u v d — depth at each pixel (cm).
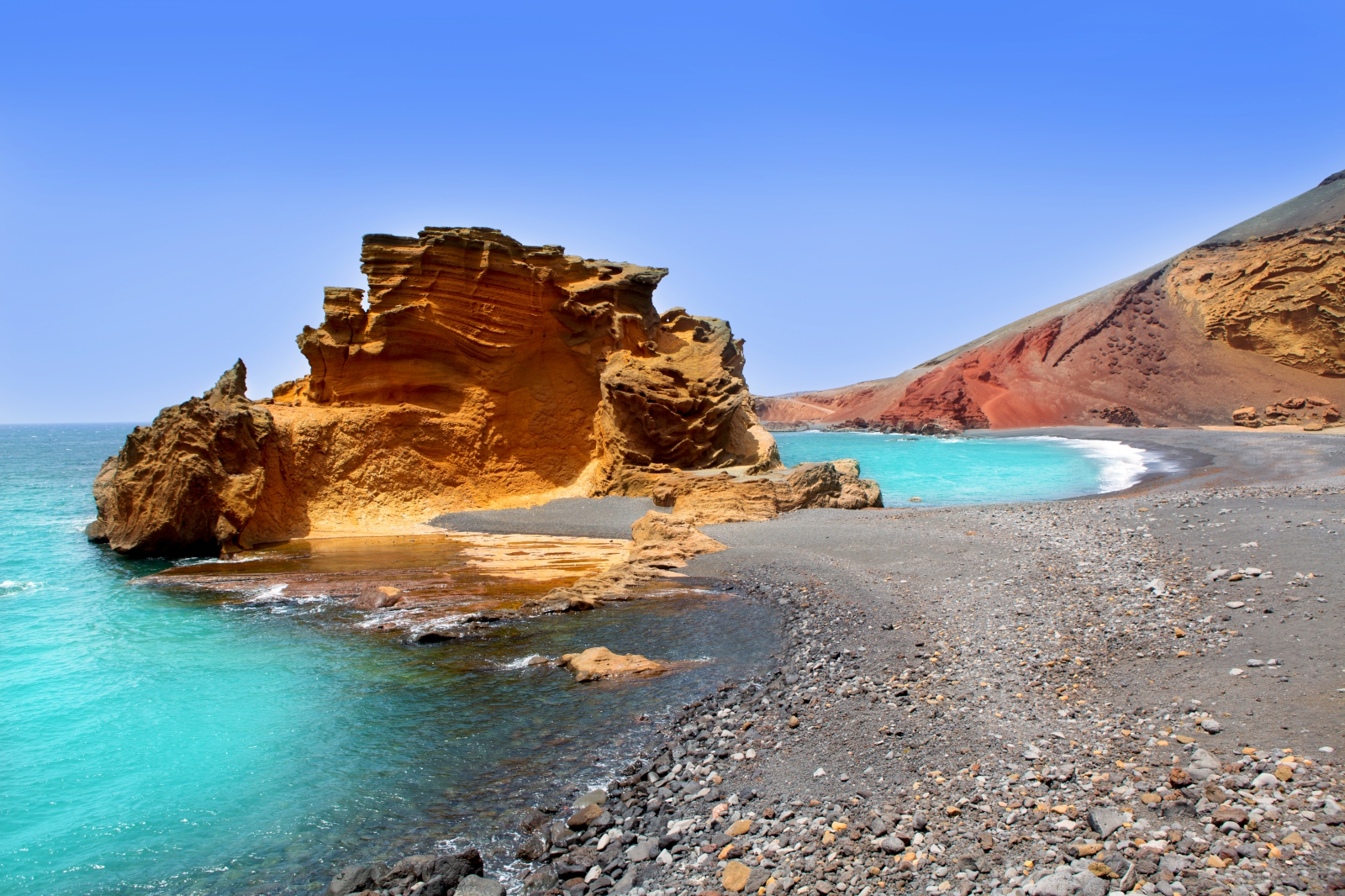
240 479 3080
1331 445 5662
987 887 618
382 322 3788
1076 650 1208
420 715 1260
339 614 1934
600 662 1462
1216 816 639
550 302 4147
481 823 922
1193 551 1680
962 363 14538
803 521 3014
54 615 1956
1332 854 569
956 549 2202
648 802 927
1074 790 749
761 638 1638
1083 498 4256
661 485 3572
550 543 3022
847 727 1058
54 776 1067
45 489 6397
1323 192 12419
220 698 1355
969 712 1026
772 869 712
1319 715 803
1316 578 1316
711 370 4334
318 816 949
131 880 823
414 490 3691
